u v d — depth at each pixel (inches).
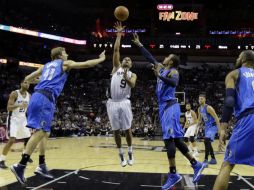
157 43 1213.7
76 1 1234.6
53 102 188.1
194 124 425.7
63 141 644.7
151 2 1240.2
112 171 281.6
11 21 1087.0
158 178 250.1
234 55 1203.2
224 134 135.9
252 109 138.4
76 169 290.4
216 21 1242.6
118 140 229.9
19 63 1116.5
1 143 564.1
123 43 1225.4
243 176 267.1
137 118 928.9
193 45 1203.9
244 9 1230.3
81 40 1247.5
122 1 1245.7
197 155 424.5
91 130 850.1
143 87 1164.5
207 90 1163.9
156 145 575.8
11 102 297.3
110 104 226.4
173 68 206.5
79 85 1186.6
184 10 1194.0
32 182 225.8
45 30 1175.0
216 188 138.0
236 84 143.7
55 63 193.3
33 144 179.9
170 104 202.8
